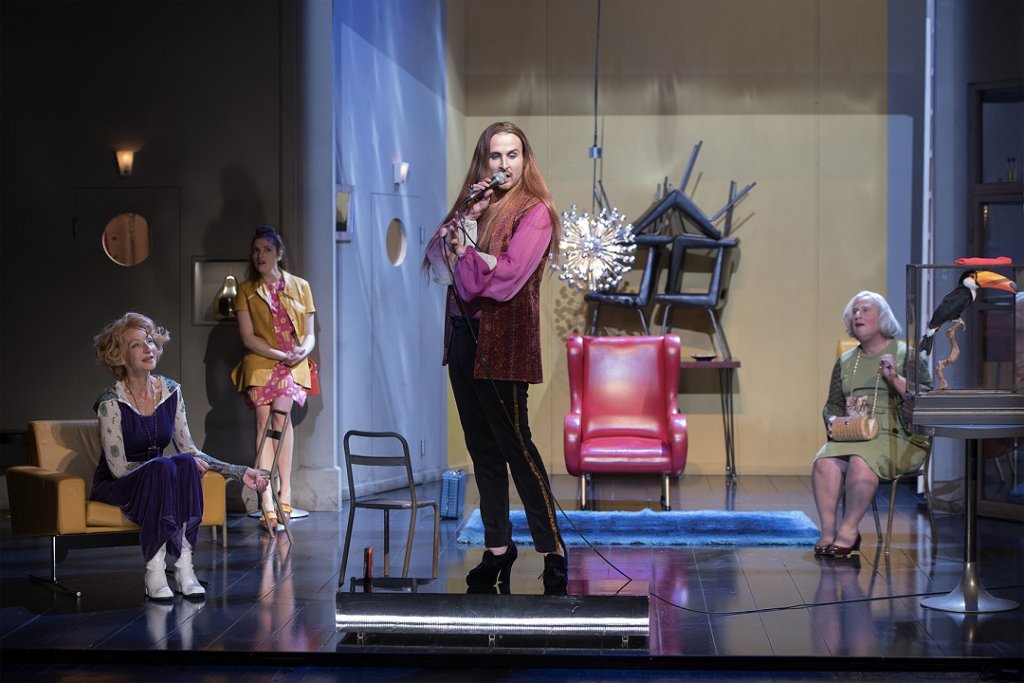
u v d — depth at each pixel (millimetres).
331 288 7324
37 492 5234
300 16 7242
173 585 5375
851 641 4359
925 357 4930
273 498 6348
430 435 8500
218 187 7328
